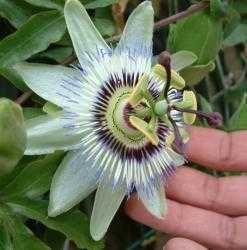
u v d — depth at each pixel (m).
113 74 0.16
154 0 0.19
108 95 0.15
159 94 0.16
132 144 0.16
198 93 0.21
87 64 0.15
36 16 0.16
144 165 0.16
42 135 0.15
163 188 0.16
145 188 0.16
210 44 0.18
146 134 0.15
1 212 0.15
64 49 0.17
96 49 0.15
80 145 0.15
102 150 0.15
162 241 0.21
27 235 0.15
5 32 0.17
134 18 0.16
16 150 0.13
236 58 0.24
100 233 0.15
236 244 0.18
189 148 0.18
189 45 0.18
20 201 0.15
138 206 0.17
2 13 0.16
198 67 0.17
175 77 0.15
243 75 0.24
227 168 0.19
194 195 0.18
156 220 0.17
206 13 0.18
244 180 0.18
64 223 0.15
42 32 0.16
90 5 0.17
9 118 0.13
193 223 0.18
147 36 0.16
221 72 0.23
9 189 0.15
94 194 0.17
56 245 0.17
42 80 0.15
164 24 0.18
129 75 0.16
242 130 0.19
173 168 0.16
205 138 0.18
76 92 0.15
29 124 0.15
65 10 0.15
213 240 0.18
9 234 0.15
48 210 0.15
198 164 0.19
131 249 0.21
